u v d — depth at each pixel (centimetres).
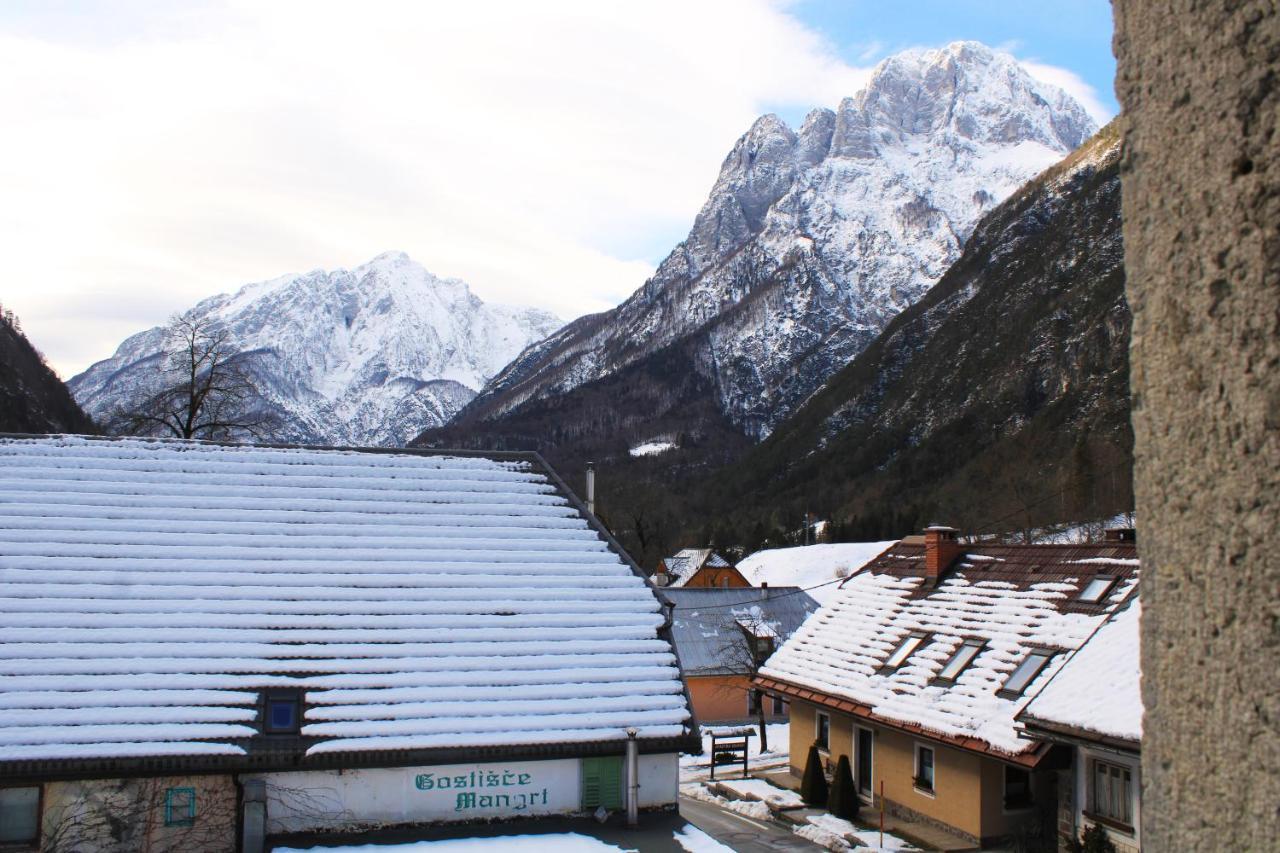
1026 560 2733
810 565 8381
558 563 2047
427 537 2028
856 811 2595
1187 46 289
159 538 1884
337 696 1705
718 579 6731
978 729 2214
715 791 3039
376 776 1677
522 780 1734
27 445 2016
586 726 1762
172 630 1731
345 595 1870
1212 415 275
